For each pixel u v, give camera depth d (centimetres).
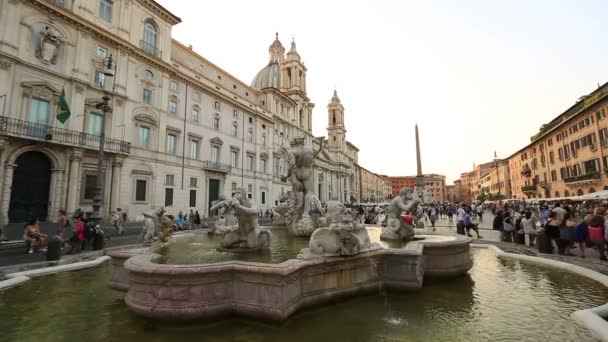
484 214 4544
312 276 454
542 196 4772
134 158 2731
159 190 2966
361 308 471
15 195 1983
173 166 3159
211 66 4050
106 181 2477
